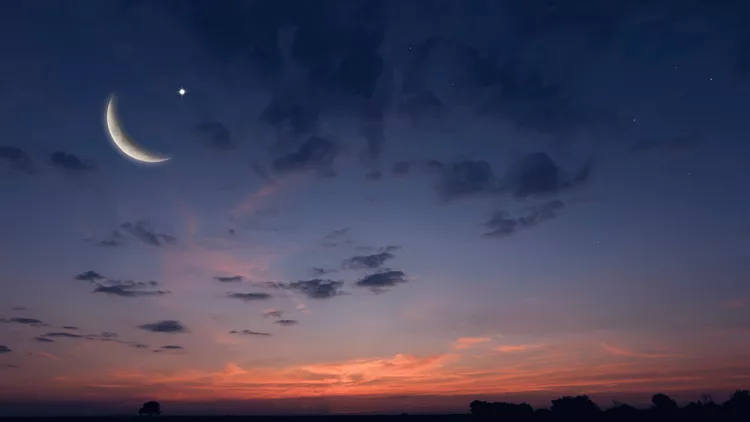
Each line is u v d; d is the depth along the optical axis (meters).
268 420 142.12
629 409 83.88
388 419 140.25
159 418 150.12
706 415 75.12
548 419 86.94
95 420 143.25
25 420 147.62
